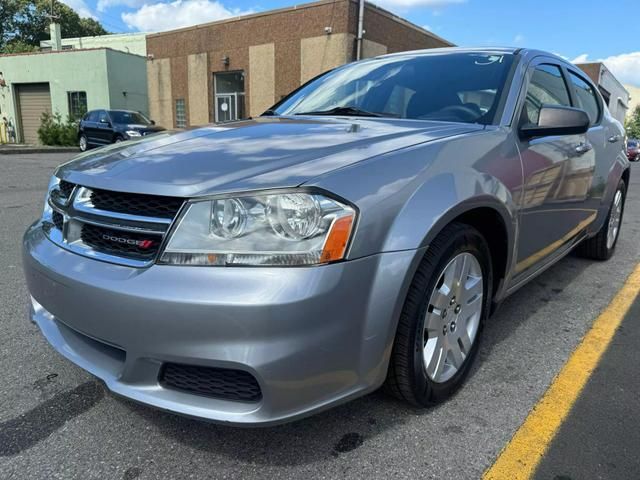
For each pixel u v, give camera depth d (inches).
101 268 68.6
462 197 76.7
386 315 68.1
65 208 78.1
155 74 928.3
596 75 1309.1
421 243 69.9
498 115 100.4
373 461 72.6
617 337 114.9
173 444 76.2
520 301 137.1
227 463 72.1
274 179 65.2
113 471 70.5
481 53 121.3
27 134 1111.0
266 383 61.5
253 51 780.0
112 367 72.3
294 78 741.3
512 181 91.7
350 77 132.7
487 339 113.0
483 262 89.5
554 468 71.6
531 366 100.9
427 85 115.2
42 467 71.1
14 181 364.8
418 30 804.6
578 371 98.9
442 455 74.0
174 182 67.0
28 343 107.8
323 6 688.4
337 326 63.9
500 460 73.1
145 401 66.7
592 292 145.1
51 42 1333.7
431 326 80.0
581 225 139.9
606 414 84.7
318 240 62.7
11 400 87.3
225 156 75.5
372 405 86.0
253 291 60.6
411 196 71.4
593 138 139.9
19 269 156.3
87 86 999.6
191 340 62.1
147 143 89.5
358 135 85.3
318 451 74.6
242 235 62.9
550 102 122.6
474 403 87.4
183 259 63.6
